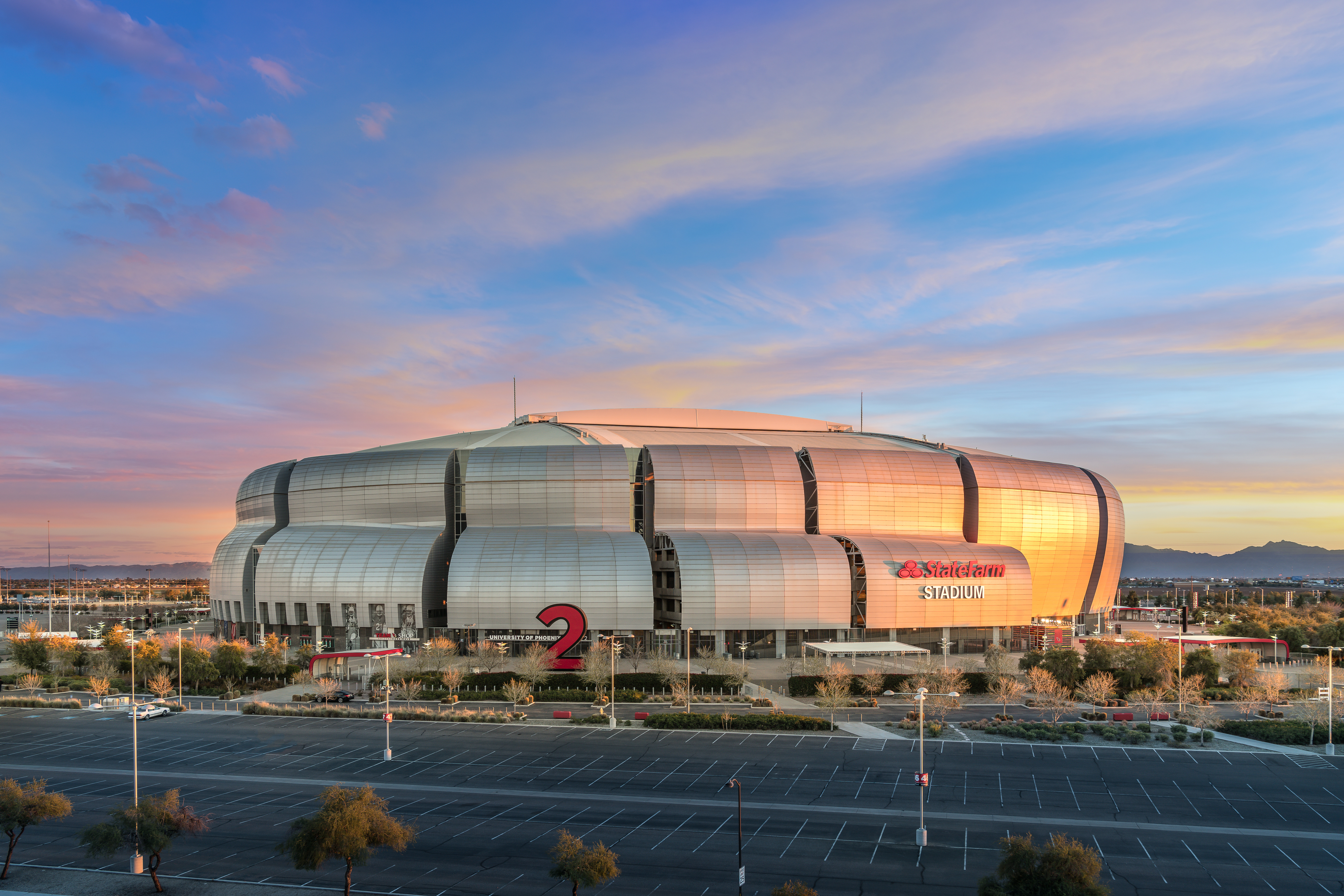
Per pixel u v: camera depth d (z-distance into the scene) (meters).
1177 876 43.41
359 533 139.12
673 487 140.62
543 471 140.12
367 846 42.00
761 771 63.78
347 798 42.75
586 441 152.50
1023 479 155.75
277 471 160.62
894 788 59.06
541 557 126.38
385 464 146.25
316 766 65.94
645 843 48.22
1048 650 111.00
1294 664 130.12
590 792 58.31
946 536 150.38
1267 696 93.38
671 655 125.06
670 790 58.81
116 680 107.88
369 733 77.62
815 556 129.25
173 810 45.47
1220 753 69.25
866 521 146.50
